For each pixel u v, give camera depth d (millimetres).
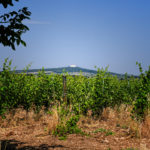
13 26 3369
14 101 7891
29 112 8164
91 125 6934
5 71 7695
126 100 9352
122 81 10711
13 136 5719
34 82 8758
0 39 3289
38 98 8484
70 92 8562
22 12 3523
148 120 6039
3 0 3209
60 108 6387
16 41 3416
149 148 4684
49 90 8719
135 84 9539
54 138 5480
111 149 4641
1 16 3447
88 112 8164
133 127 5879
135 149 4617
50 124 6059
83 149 4609
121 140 5328
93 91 8344
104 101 8273
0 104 6953
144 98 6469
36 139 5402
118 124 6910
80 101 8062
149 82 6582
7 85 7555
